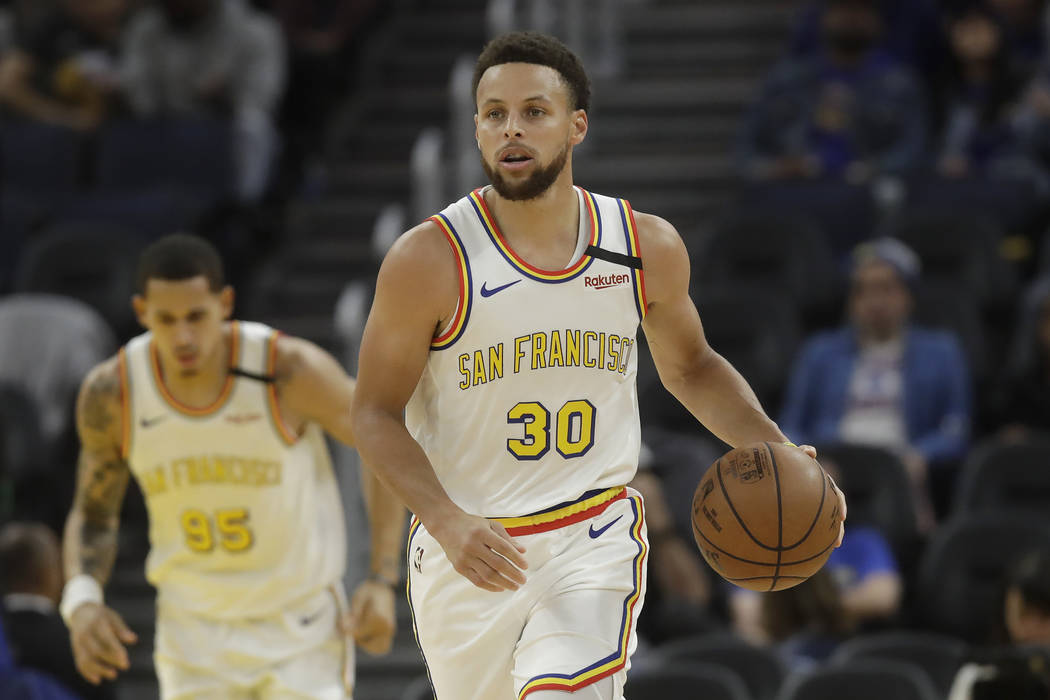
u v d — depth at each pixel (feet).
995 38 109.91
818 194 101.40
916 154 105.40
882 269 85.15
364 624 43.96
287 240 112.78
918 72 116.26
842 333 86.89
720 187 112.16
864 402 84.43
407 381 33.06
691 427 87.10
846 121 106.22
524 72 32.17
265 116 115.24
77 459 88.84
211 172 108.99
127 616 83.25
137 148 109.91
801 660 66.44
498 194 33.01
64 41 120.67
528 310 32.83
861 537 73.77
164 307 41.93
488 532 30.48
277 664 44.27
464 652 33.58
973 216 95.86
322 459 45.91
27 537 61.82
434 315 32.76
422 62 124.88
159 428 43.86
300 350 43.93
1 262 102.94
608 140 117.08
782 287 95.55
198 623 44.65
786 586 33.53
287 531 44.32
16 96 116.67
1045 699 43.88
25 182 111.04
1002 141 107.24
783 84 108.58
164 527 44.93
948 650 62.75
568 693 31.17
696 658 62.39
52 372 89.35
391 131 119.55
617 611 32.65
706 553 33.73
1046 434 84.99
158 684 80.74
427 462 32.09
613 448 33.83
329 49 123.75
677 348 35.60
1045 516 77.15
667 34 125.18
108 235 97.96
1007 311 94.22
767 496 32.65
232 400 43.55
